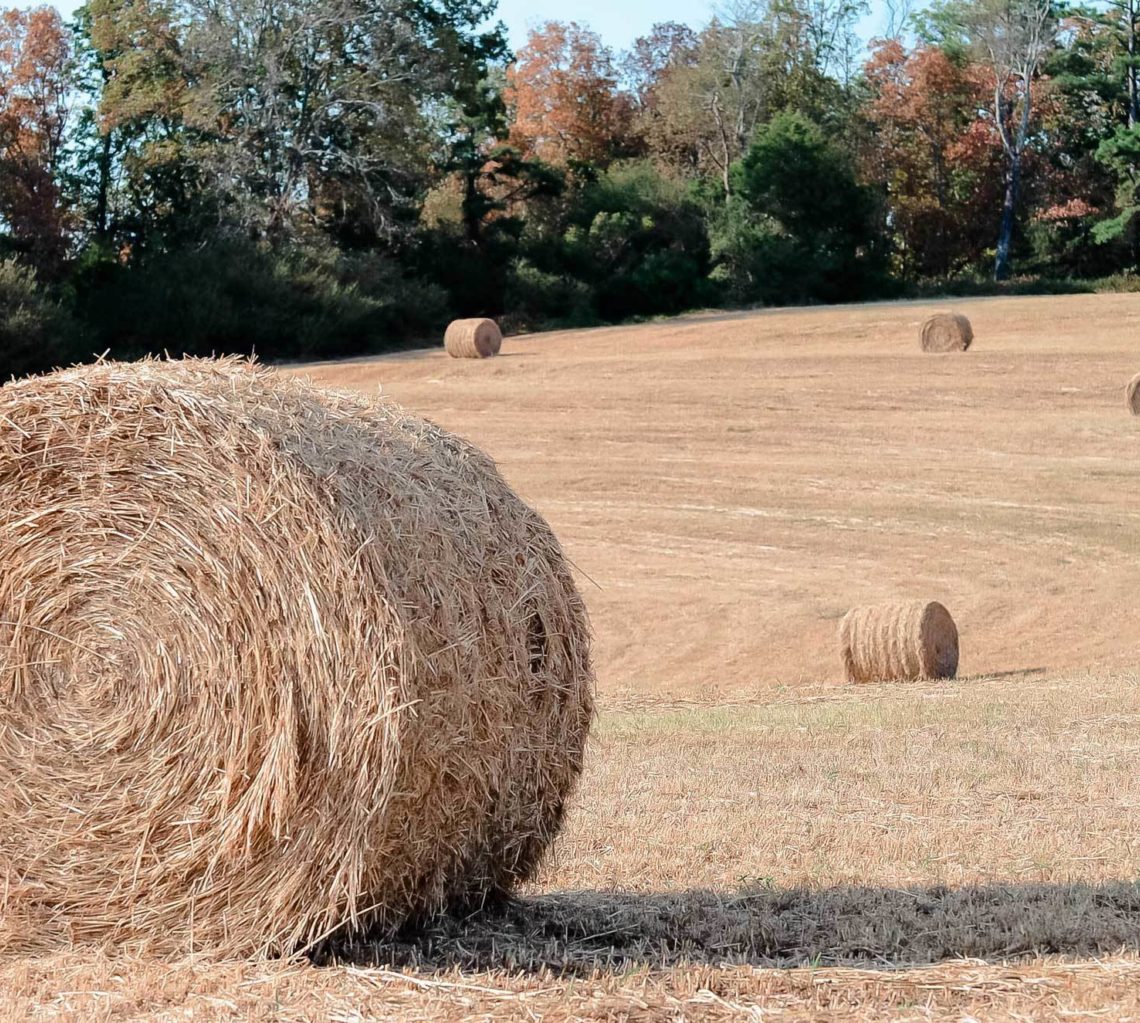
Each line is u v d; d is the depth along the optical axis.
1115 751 10.85
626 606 21.91
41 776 5.79
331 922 5.67
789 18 86.00
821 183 70.38
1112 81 74.94
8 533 5.84
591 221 74.25
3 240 60.91
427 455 6.21
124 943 5.79
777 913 6.48
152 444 5.77
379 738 5.54
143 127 66.50
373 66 63.06
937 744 11.43
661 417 34.41
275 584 5.59
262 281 56.72
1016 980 5.25
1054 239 75.50
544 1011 4.96
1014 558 22.94
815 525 25.52
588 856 7.80
